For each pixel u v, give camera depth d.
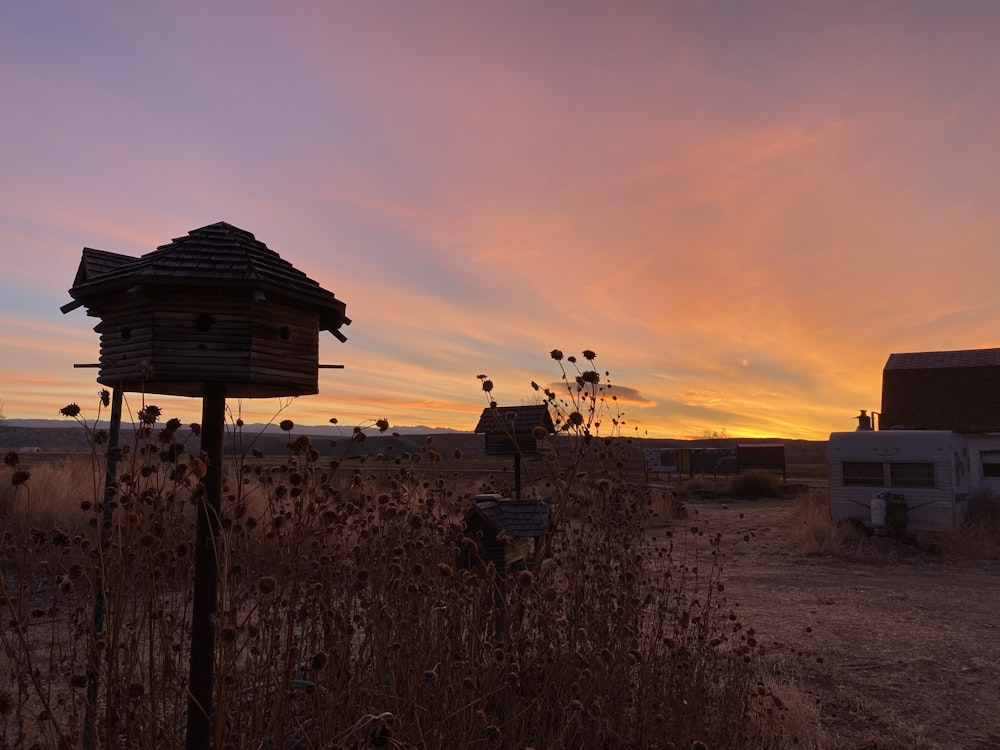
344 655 2.99
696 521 20.81
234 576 2.78
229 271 3.11
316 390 3.58
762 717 4.93
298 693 3.32
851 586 11.95
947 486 17.22
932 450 17.42
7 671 3.40
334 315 3.76
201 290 3.12
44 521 8.49
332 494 3.15
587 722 3.77
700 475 38.84
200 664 2.70
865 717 5.99
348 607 3.22
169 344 3.08
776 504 26.83
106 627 2.38
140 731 2.66
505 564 4.63
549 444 3.70
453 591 3.84
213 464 2.97
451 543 4.07
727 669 5.24
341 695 2.84
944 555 15.24
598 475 4.46
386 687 3.28
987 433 20.69
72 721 2.64
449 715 3.04
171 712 3.19
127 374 3.19
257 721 2.72
